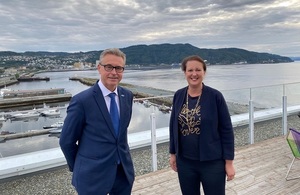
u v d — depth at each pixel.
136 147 4.71
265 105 6.59
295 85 7.11
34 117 5.99
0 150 4.16
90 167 1.59
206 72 1.92
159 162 4.37
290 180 3.31
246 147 4.71
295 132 3.35
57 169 4.07
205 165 1.96
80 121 1.59
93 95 1.60
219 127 1.93
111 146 1.64
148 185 3.30
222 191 2.00
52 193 3.39
